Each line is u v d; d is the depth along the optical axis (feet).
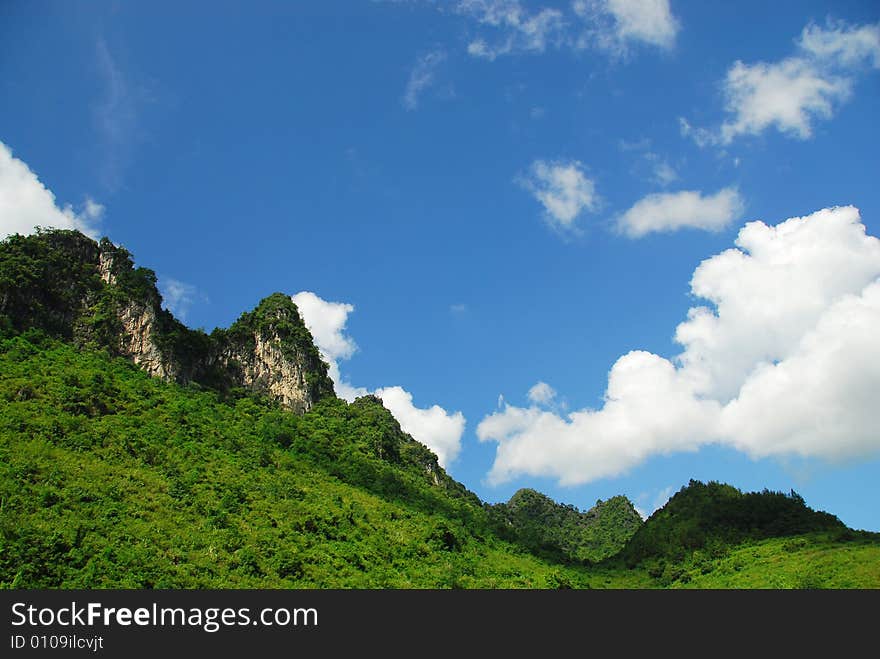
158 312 346.33
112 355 307.78
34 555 150.30
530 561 325.01
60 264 320.50
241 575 176.24
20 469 185.57
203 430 276.21
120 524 178.70
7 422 209.46
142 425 251.60
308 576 188.85
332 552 212.64
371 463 361.10
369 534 243.81
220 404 330.13
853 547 305.53
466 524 336.49
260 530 208.44
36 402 231.30
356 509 262.26
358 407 479.41
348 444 371.97
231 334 408.05
